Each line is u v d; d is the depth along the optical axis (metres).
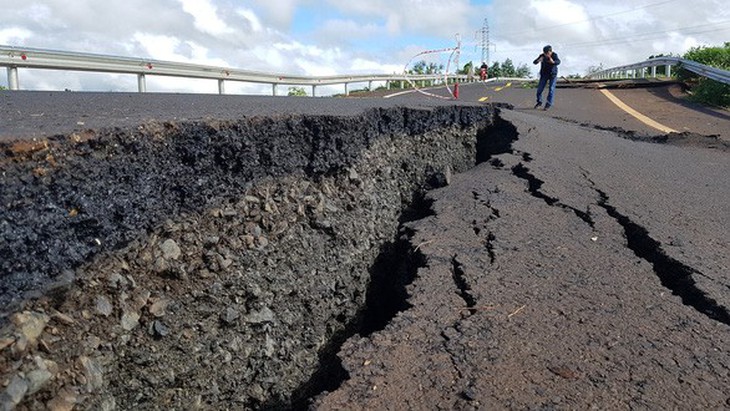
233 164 3.60
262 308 3.54
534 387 2.25
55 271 2.37
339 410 2.15
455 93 14.09
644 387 2.25
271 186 3.98
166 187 3.09
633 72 31.94
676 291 3.28
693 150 8.23
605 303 2.97
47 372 2.21
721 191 5.49
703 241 3.92
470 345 2.56
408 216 5.66
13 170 2.26
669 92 17.75
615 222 4.36
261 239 3.71
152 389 2.78
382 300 4.62
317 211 4.30
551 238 3.96
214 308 3.22
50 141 2.46
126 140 2.83
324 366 3.91
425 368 2.40
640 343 2.57
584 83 21.72
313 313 3.99
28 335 2.18
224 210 3.52
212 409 3.10
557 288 3.15
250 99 6.75
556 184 5.34
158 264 2.98
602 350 2.51
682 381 2.29
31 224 2.28
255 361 3.42
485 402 2.17
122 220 2.78
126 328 2.71
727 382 2.30
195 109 4.41
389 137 5.90
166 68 9.47
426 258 3.60
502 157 6.46
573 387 2.25
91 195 2.60
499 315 2.83
